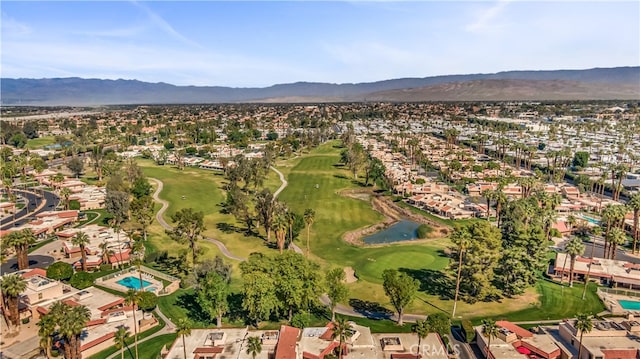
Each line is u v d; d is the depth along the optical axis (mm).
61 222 190750
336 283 112750
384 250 170750
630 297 130750
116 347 102000
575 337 100625
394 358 95375
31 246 169875
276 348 95062
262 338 100500
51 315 87312
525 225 168625
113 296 125062
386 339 102250
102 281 137375
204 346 98875
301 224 178875
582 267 145500
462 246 121938
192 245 150875
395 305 113438
